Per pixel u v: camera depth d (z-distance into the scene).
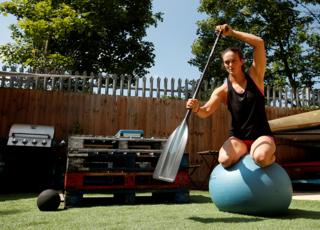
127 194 4.12
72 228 2.28
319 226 2.37
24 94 6.82
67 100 6.99
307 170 7.69
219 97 3.32
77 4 13.52
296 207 3.75
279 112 8.34
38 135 5.77
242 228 2.26
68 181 3.89
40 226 2.37
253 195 2.85
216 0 15.82
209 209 3.38
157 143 4.59
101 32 15.19
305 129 7.32
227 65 3.17
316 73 17.39
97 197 4.82
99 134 7.02
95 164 4.63
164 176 2.98
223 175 3.11
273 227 2.31
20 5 12.18
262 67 3.14
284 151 8.45
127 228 2.27
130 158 4.24
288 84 17.75
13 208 3.48
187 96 7.94
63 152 6.45
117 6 16.28
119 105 7.23
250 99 3.08
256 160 2.91
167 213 3.07
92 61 17.28
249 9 15.93
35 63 12.55
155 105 7.41
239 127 3.14
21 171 5.84
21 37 13.59
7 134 6.62
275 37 16.41
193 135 7.53
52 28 11.88
